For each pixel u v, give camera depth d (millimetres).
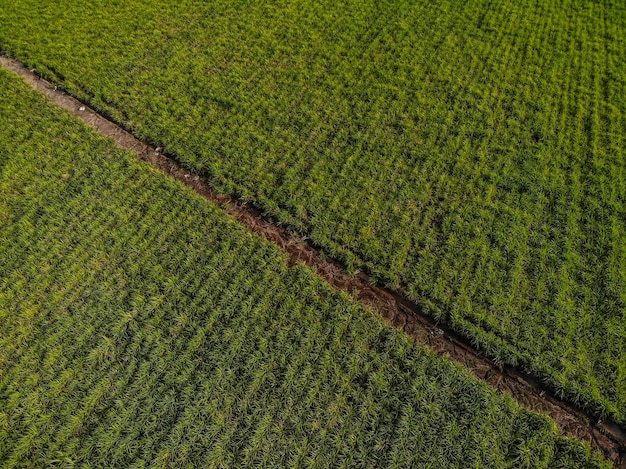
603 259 13047
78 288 12523
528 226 13695
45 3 19125
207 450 10477
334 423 10797
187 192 14352
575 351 11656
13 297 12422
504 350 11695
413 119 16094
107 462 10320
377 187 14492
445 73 17297
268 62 17578
